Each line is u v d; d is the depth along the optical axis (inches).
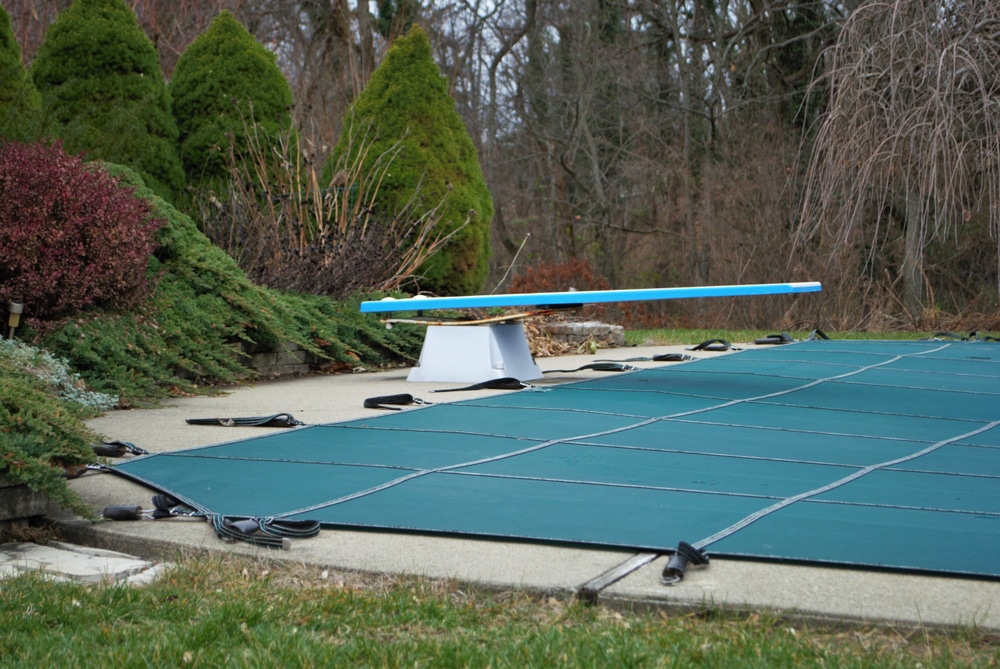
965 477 182.2
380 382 332.2
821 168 488.7
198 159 464.1
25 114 329.7
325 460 191.8
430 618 113.7
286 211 438.3
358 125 493.4
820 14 838.5
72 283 259.3
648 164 967.0
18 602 116.0
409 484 171.2
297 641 104.9
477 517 149.1
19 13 670.5
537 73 1055.6
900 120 446.6
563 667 98.5
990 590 118.3
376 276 434.0
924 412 263.0
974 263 704.4
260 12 896.3
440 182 488.4
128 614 114.3
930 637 107.3
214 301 322.7
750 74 897.5
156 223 292.0
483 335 325.1
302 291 391.9
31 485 141.4
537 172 1136.8
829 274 690.8
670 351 460.1
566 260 1066.7
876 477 180.7
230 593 121.3
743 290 295.7
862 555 129.5
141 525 148.7
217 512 152.3
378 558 131.7
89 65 424.2
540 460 192.7
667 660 99.3
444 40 1050.1
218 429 229.1
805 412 259.9
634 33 986.7
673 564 122.0
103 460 178.2
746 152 869.2
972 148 444.5
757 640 105.1
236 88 471.8
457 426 232.7
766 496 163.6
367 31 855.1
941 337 512.7
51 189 260.2
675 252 969.5
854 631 109.6
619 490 167.3
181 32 722.8
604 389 303.1
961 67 421.1
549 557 131.6
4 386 157.8
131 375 274.2
